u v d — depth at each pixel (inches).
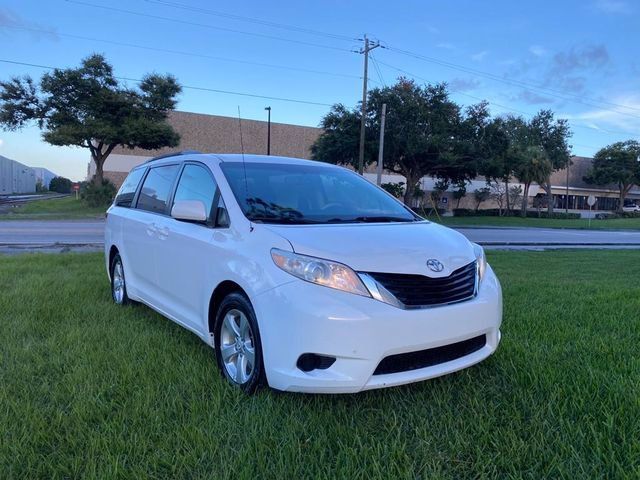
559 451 104.3
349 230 136.7
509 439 108.8
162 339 176.1
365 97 1298.0
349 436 110.3
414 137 1437.0
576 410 121.0
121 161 1951.3
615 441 107.9
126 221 216.1
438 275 125.6
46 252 442.0
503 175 1648.6
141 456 102.1
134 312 214.4
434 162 1528.1
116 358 154.6
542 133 2365.9
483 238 877.8
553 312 221.0
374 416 120.8
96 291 254.7
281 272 122.1
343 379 114.3
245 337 134.7
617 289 286.8
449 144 1476.4
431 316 121.1
